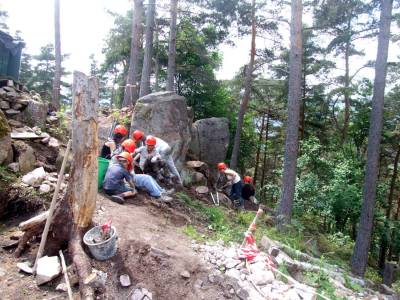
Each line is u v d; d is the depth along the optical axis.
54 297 4.00
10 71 10.59
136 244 4.87
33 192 5.62
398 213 20.52
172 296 4.37
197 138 12.34
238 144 16.72
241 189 10.62
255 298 4.39
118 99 24.31
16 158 6.28
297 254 6.89
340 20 15.99
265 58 17.41
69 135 8.58
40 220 4.72
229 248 5.79
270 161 26.11
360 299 5.88
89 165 4.58
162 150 8.02
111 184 6.52
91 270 4.21
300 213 12.38
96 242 4.54
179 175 9.12
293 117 9.60
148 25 14.99
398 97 15.52
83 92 4.46
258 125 24.89
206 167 11.01
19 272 4.36
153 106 9.44
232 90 20.12
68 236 4.66
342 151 14.42
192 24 17.84
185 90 20.14
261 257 5.34
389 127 16.28
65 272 4.25
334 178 12.24
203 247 5.42
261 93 19.98
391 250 17.70
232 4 15.41
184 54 20.06
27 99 8.38
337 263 9.12
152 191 7.18
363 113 16.58
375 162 9.88
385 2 10.05
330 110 19.36
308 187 12.13
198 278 4.63
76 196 4.59
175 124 9.59
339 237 12.05
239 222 8.23
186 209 7.47
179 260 4.81
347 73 18.38
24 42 10.98
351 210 11.95
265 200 18.00
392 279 10.67
